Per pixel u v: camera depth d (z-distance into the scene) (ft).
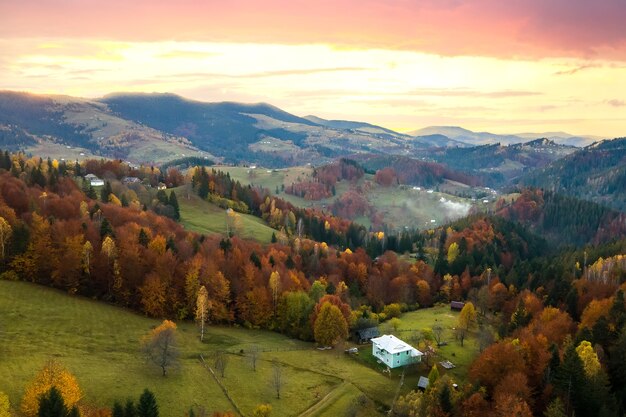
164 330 330.34
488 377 334.65
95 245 464.65
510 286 551.59
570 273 560.20
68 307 402.31
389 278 629.92
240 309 471.21
